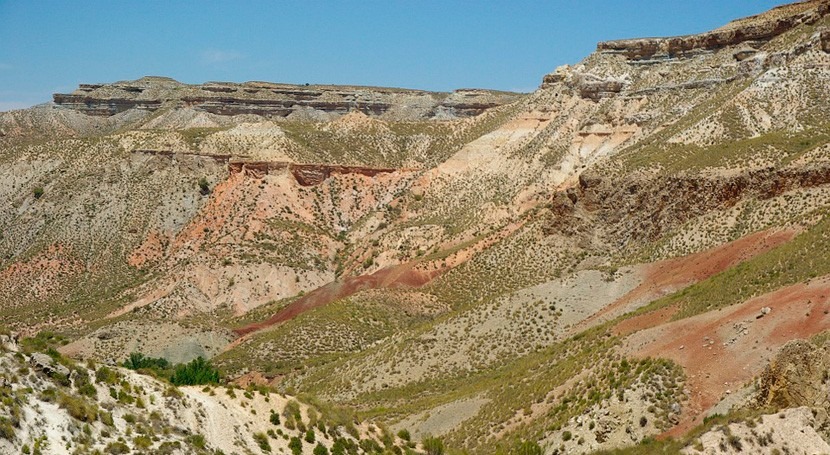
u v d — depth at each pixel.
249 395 64.50
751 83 167.25
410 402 101.56
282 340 141.88
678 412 67.25
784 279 81.81
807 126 147.25
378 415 95.81
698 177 130.00
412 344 117.81
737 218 119.75
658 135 168.88
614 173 150.38
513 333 113.12
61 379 54.84
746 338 70.31
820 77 159.12
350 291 170.62
